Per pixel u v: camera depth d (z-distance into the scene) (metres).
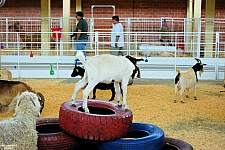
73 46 16.50
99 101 4.91
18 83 5.79
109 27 19.09
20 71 12.20
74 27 18.86
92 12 18.66
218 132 5.49
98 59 4.57
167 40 18.08
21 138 3.58
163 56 15.20
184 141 4.67
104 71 4.51
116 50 11.48
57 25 18.62
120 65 4.59
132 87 10.02
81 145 4.37
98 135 4.05
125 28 18.98
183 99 8.29
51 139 4.10
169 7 19.08
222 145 4.81
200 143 4.89
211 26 15.03
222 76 12.40
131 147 4.01
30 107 3.85
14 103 5.73
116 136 4.09
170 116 6.52
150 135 4.27
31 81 11.16
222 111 7.00
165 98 8.37
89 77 4.48
